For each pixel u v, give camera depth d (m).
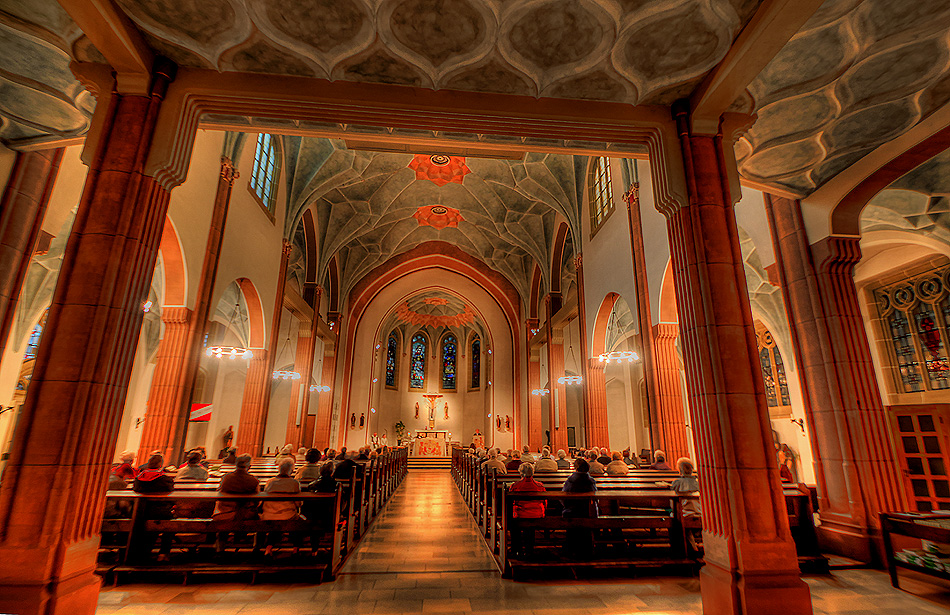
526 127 5.76
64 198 8.02
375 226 22.61
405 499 13.65
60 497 4.02
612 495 6.08
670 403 11.33
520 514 5.95
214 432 23.59
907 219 9.16
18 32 4.84
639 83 5.41
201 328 11.05
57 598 3.83
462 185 21.19
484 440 33.59
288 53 4.98
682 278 5.43
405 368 36.31
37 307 12.78
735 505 4.56
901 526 5.57
